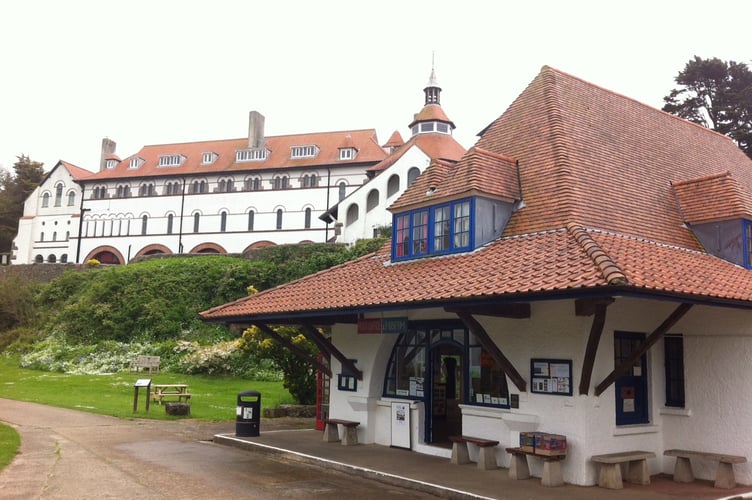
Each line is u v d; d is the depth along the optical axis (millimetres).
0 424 15734
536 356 10719
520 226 12195
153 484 9781
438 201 13125
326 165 59938
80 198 70875
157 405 21172
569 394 10141
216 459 12297
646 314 11242
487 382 11852
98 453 12375
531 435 10188
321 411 16328
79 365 33719
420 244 13641
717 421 10836
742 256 12391
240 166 63562
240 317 14125
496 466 11234
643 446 10922
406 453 12680
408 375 13680
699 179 13875
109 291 40938
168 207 65125
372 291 12172
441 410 13812
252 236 61625
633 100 16953
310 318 14195
